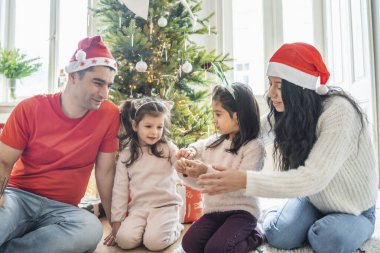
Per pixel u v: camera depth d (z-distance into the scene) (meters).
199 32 1.88
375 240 1.00
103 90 0.97
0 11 2.83
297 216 0.99
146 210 1.15
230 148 1.05
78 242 0.89
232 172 0.76
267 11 2.58
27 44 2.86
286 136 0.91
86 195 1.76
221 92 1.05
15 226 0.88
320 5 2.54
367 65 1.94
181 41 1.75
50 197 1.00
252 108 1.05
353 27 2.12
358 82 2.07
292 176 0.75
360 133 0.87
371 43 1.92
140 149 1.21
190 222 1.38
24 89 2.83
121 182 1.17
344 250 0.86
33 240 0.84
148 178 1.19
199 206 1.39
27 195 0.95
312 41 2.59
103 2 1.79
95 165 1.13
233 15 2.66
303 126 0.88
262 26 2.61
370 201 0.94
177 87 1.74
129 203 1.20
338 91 0.91
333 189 0.92
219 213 1.02
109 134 1.08
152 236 1.05
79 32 2.82
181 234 1.22
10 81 2.67
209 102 1.84
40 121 0.98
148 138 1.18
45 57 2.84
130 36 1.57
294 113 0.88
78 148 1.00
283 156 0.95
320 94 0.88
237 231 0.91
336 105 0.85
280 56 0.90
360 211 0.93
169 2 1.80
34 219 0.94
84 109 1.01
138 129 1.20
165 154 1.22
